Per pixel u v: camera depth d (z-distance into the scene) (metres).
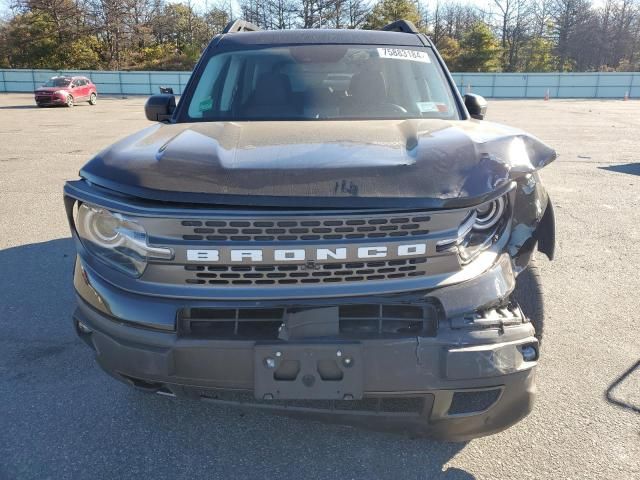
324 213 1.94
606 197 7.88
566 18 73.00
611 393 3.01
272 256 1.96
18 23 59.00
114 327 2.12
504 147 2.35
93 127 18.78
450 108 3.44
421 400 2.09
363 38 3.89
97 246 2.19
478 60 61.31
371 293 2.00
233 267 1.99
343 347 1.97
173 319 2.02
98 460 2.47
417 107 3.40
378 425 2.16
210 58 3.78
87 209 2.20
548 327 3.82
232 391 2.09
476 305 2.06
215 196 1.99
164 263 2.02
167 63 61.50
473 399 2.21
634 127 19.44
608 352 3.47
